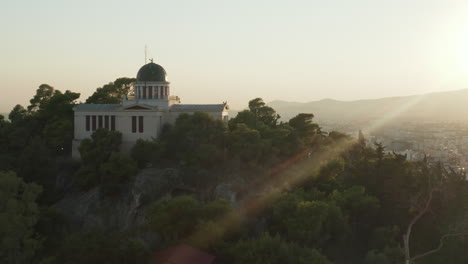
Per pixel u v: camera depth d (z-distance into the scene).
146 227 83.44
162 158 105.44
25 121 127.75
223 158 101.50
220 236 74.62
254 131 105.56
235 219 79.00
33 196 87.75
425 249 89.12
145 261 71.25
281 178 104.56
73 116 123.81
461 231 86.06
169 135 108.75
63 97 124.50
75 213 99.25
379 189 100.81
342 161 111.56
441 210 92.31
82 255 67.38
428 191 89.75
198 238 74.00
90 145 106.44
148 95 118.56
